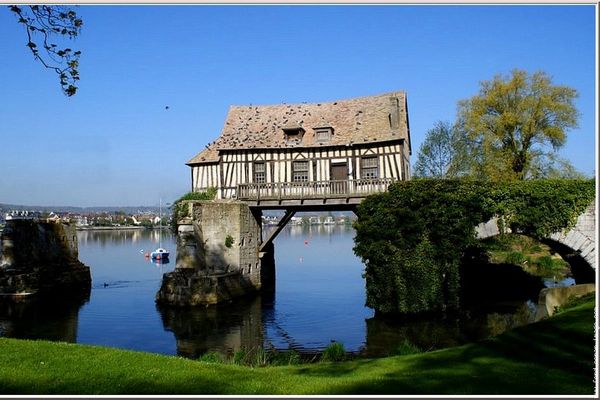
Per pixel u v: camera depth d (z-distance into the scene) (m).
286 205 25.73
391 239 19.27
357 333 17.44
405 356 9.85
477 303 21.47
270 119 30.23
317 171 27.06
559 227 19.25
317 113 29.92
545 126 31.44
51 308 23.64
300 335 17.55
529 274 27.22
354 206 26.22
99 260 49.72
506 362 8.48
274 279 30.42
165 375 7.99
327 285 29.83
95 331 18.81
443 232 18.67
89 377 7.78
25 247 28.75
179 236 24.44
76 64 10.48
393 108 26.73
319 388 7.36
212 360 11.64
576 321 10.73
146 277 35.56
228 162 27.94
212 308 22.52
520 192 19.19
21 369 8.04
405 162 26.80
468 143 34.19
